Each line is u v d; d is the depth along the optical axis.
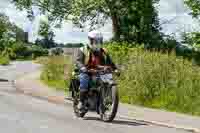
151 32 35.75
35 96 18.84
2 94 18.45
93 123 11.30
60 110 13.88
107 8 36.31
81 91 12.04
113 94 11.45
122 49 21.41
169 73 17.14
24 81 29.27
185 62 17.69
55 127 10.23
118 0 35.94
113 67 12.10
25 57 110.25
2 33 60.22
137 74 17.58
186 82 16.47
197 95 15.93
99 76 11.83
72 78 12.71
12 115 11.88
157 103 16.52
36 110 13.41
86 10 35.78
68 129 10.05
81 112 12.30
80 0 35.25
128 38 36.31
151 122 12.02
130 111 14.37
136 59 18.22
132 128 10.75
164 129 10.89
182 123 11.89
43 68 30.94
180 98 15.97
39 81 29.42
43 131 9.60
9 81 28.95
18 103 15.14
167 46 32.38
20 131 9.48
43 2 39.59
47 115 12.35
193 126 11.37
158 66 17.42
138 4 36.22
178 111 15.42
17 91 21.02
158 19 36.16
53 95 19.14
